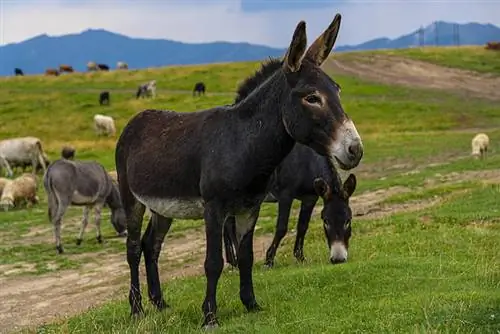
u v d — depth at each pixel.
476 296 7.34
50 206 16.48
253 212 7.67
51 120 53.47
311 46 7.05
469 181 21.11
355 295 8.13
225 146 7.33
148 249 9.07
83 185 16.84
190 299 9.35
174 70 78.06
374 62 76.56
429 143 35.47
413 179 23.48
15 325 10.48
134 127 8.80
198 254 14.79
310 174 11.11
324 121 6.61
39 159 33.00
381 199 20.02
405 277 8.70
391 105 54.06
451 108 53.19
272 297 8.50
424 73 71.06
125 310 9.40
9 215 22.11
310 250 12.43
